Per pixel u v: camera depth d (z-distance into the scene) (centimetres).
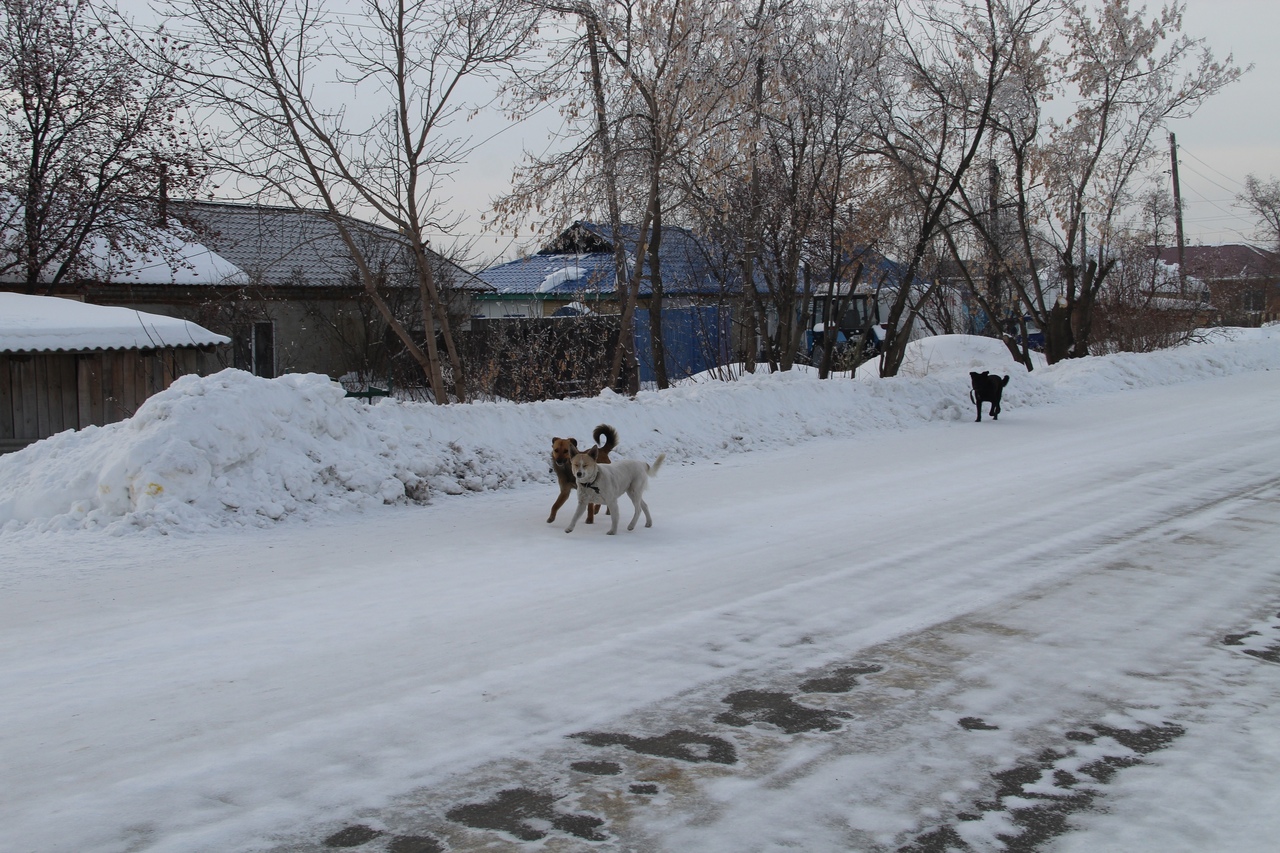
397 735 458
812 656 575
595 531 934
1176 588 722
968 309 3195
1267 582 736
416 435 1166
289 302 2511
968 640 605
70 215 2025
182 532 895
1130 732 469
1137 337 3066
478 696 508
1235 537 884
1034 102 2444
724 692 518
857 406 1770
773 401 1650
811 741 457
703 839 367
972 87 2309
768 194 1944
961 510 1013
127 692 511
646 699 507
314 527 945
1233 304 5850
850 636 612
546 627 628
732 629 625
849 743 455
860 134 2027
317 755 436
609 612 662
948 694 516
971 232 2728
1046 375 2502
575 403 1390
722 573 768
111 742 448
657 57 1589
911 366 2511
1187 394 2264
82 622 636
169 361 1538
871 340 3378
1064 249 2903
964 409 1884
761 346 2630
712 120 1641
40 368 1429
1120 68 2627
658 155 1617
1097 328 3119
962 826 379
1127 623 640
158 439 942
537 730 466
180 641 597
